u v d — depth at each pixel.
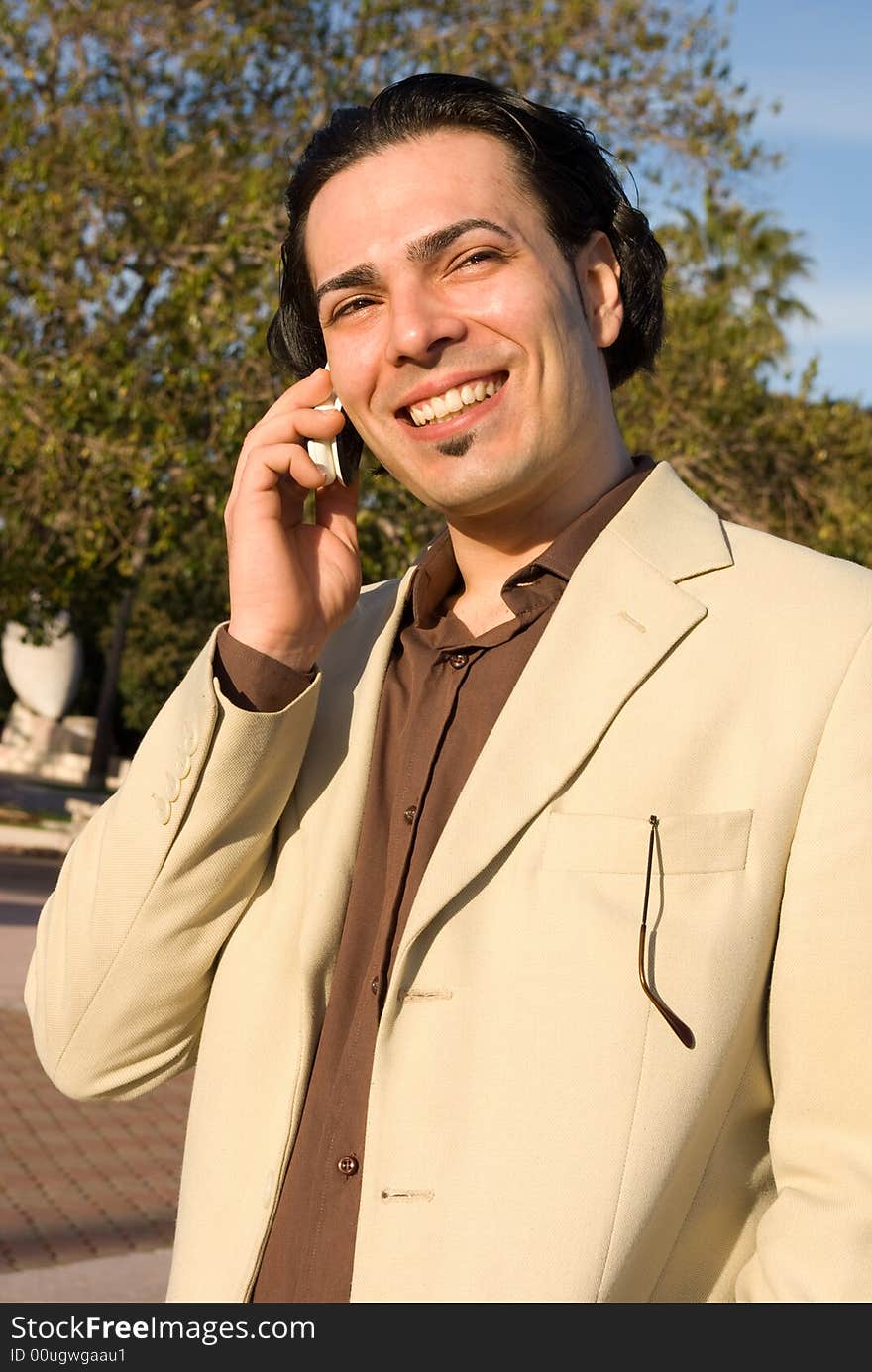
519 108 1.61
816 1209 1.26
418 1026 1.38
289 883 1.64
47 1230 4.58
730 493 14.33
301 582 1.68
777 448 14.48
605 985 1.30
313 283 1.72
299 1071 1.50
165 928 1.62
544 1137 1.27
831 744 1.34
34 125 13.19
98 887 1.65
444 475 1.55
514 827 1.38
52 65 13.69
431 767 1.52
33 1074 6.82
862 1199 1.23
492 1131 1.29
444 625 1.62
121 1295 3.94
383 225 1.56
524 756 1.41
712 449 13.83
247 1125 1.55
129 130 13.51
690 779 1.36
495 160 1.58
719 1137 1.34
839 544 14.30
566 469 1.60
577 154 1.64
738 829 1.33
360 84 14.46
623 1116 1.26
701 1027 1.28
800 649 1.38
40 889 13.67
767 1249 1.27
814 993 1.28
